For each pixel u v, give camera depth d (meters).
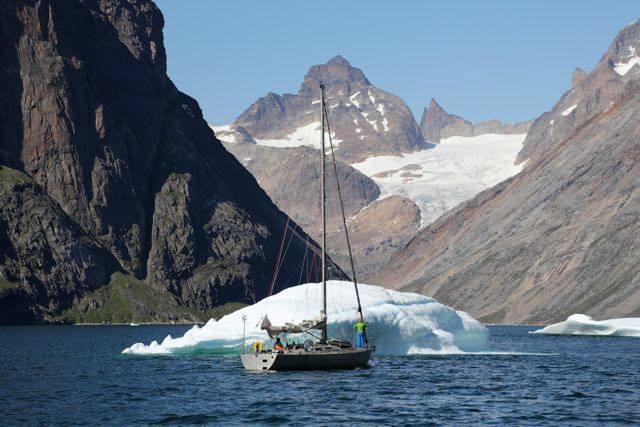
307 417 110.75
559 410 117.69
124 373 161.12
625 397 130.88
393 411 115.38
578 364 186.38
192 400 124.31
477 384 143.38
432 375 154.38
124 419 110.06
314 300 183.75
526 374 161.62
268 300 189.00
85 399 127.25
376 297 190.50
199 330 197.00
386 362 174.25
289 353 151.62
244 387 136.50
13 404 122.88
